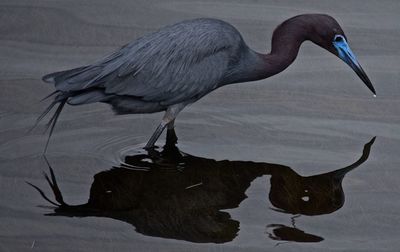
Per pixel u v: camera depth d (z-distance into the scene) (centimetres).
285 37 1292
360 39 1517
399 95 1381
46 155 1194
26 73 1399
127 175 1158
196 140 1253
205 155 1213
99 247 1003
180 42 1213
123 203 1096
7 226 1034
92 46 1478
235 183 1152
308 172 1184
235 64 1258
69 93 1176
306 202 1116
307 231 1054
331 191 1141
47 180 1138
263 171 1182
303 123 1305
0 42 1486
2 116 1285
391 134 1282
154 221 1062
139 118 1309
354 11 1603
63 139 1238
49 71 1405
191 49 1212
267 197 1123
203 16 1567
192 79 1214
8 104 1316
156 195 1116
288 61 1299
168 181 1149
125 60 1196
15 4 1600
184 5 1611
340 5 1623
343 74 1440
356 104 1357
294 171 1184
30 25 1535
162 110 1241
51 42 1489
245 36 1506
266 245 1023
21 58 1442
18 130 1252
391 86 1403
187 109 1337
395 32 1538
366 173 1185
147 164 1184
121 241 1017
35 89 1359
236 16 1572
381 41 1513
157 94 1206
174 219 1069
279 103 1357
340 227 1065
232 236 1038
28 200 1091
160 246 1011
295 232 1051
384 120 1317
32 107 1313
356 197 1130
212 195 1122
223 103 1355
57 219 1054
